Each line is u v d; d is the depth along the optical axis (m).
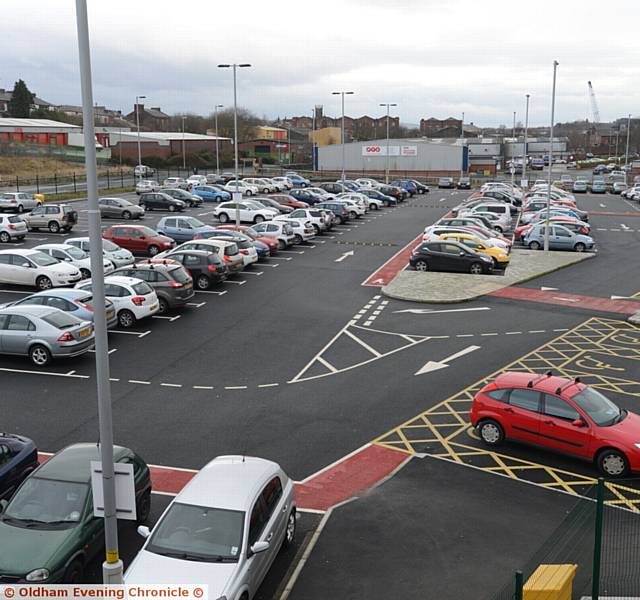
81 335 21.28
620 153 196.12
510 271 35.28
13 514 10.91
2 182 72.88
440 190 88.25
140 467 12.66
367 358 21.92
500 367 21.08
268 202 53.44
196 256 31.11
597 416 14.59
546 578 9.09
